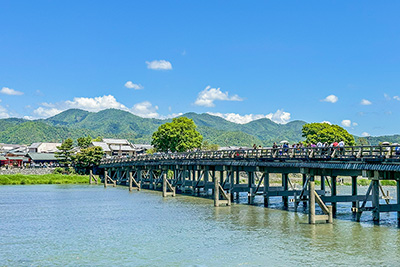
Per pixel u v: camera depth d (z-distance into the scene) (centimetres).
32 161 13112
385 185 9456
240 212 4309
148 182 8762
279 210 4419
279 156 4338
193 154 6347
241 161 4922
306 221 3684
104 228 3556
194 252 2694
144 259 2553
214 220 3853
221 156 5553
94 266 2425
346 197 4159
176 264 2441
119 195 6384
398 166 3002
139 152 16300
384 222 3594
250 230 3344
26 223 3838
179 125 10225
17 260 2556
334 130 10662
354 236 3033
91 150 10869
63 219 4056
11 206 5078
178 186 7250
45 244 2969
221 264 2423
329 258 2489
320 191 4872
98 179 9481
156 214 4291
